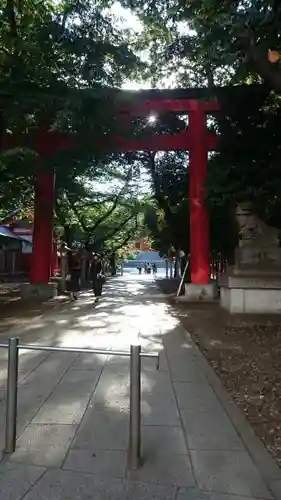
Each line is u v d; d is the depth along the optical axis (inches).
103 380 237.5
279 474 135.6
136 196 1347.2
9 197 750.5
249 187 427.5
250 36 268.7
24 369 260.7
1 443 155.4
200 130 628.4
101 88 464.1
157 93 617.9
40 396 209.6
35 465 139.9
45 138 595.5
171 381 239.0
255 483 130.0
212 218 661.3
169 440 161.2
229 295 514.3
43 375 247.3
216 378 244.8
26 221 1503.4
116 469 138.0
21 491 124.5
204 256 636.1
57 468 138.1
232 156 456.8
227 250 757.3
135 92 588.1
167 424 177.0
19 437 161.3
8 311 550.9
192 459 145.5
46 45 435.2
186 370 262.4
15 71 432.8
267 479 132.3
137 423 141.2
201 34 305.4
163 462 143.3
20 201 885.8
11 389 150.3
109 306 619.5
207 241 637.3
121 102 508.7
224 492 124.9
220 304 592.7
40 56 441.1
